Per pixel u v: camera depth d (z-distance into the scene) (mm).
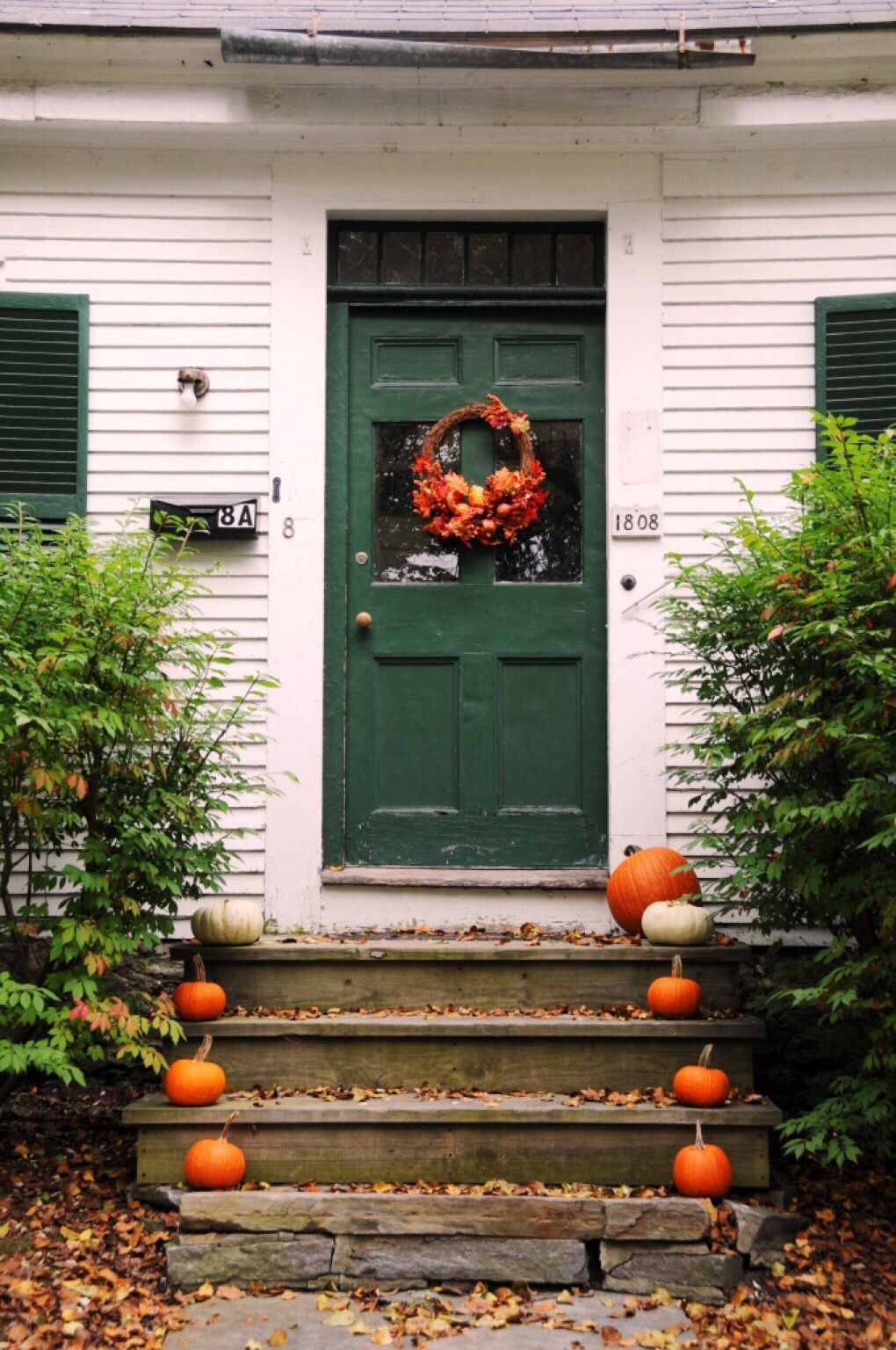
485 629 5172
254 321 5109
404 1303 3393
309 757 4961
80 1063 4758
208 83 5004
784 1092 4727
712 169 5125
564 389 5242
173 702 4117
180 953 4297
